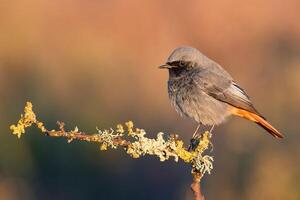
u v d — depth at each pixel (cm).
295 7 2270
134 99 1908
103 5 2192
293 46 2186
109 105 1827
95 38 2081
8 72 1833
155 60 2142
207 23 2245
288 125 1570
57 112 1694
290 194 1316
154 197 1606
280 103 1720
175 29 2233
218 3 2266
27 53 1905
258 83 2008
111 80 1930
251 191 1352
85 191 1566
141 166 1620
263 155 1402
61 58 1934
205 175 1422
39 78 1820
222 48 2216
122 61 2061
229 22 2245
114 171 1591
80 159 1566
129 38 2161
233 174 1393
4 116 1619
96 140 707
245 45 2211
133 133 725
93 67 1933
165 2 2261
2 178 1517
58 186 1551
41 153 1548
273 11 2267
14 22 1944
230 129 1549
